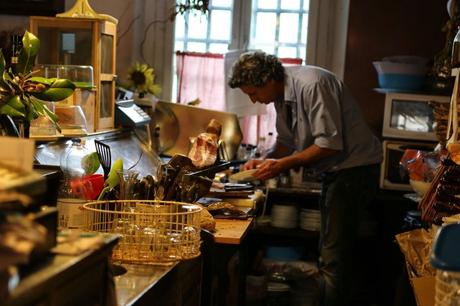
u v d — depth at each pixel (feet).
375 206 13.47
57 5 13.03
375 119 14.07
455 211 7.75
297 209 13.56
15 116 6.46
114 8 14.53
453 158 7.87
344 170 11.16
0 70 6.40
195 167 9.27
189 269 6.84
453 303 4.89
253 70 10.94
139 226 6.23
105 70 10.37
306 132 11.06
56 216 4.24
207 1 13.03
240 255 9.43
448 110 9.87
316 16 14.55
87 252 4.31
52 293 3.94
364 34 13.98
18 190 3.64
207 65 14.62
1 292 3.37
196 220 6.46
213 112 12.68
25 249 3.37
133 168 9.54
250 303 12.62
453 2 11.57
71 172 6.90
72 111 8.59
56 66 8.96
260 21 14.88
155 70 15.01
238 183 10.78
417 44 13.88
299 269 13.35
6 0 12.94
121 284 5.57
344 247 11.19
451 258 4.63
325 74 10.99
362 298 13.64
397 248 12.01
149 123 12.37
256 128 14.49
